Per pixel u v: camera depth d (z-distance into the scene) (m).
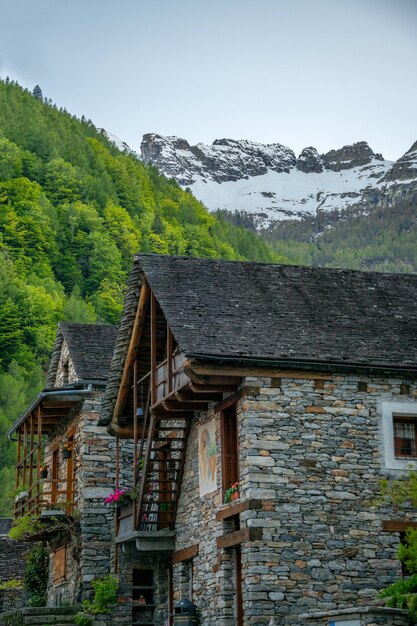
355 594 22.36
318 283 26.92
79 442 31.70
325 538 22.52
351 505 22.86
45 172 130.75
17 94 164.00
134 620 29.27
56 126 156.75
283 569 22.16
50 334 98.31
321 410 23.23
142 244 126.38
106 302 111.25
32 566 36.22
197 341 22.77
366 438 23.34
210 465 24.80
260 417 22.84
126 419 28.62
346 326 24.94
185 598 25.12
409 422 24.11
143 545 26.61
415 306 26.81
